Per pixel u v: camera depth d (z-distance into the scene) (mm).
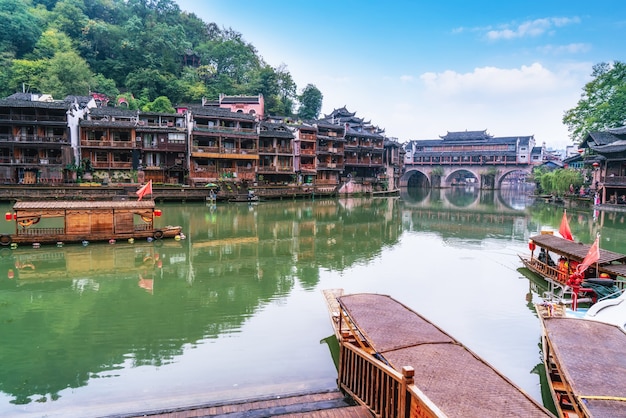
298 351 14250
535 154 107250
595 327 11453
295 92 118875
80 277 22719
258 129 67562
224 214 47531
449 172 116250
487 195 95875
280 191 65938
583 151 78938
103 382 12156
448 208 63281
